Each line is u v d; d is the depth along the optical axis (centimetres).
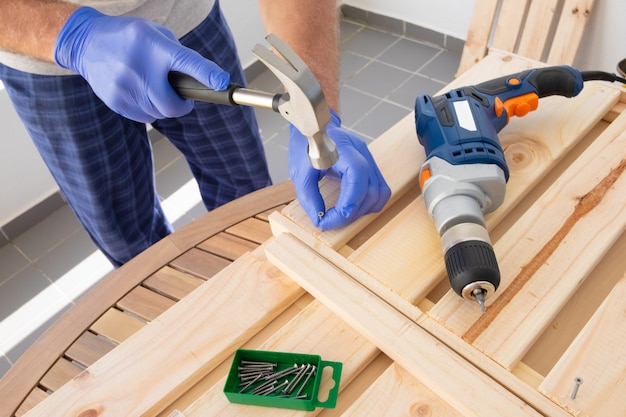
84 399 64
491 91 76
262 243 88
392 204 78
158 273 88
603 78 82
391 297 64
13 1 80
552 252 65
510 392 55
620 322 59
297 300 72
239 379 63
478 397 55
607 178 72
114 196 117
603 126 84
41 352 80
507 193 73
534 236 67
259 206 96
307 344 65
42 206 195
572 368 56
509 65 91
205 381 66
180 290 85
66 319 83
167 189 199
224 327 68
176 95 72
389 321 62
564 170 78
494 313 61
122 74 73
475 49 207
